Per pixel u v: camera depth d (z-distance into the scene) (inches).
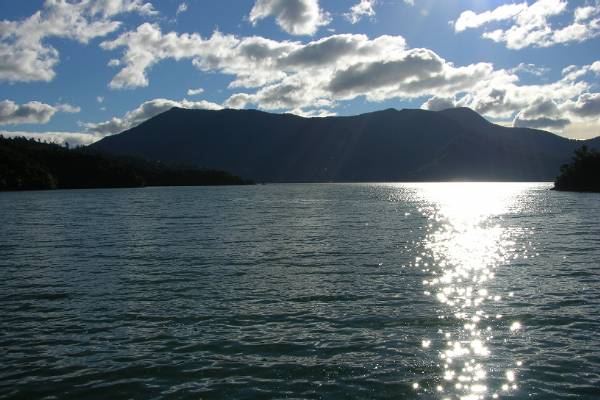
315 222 2188.7
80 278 937.5
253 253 1244.5
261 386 463.8
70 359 530.0
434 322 646.5
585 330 609.0
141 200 4690.0
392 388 457.7
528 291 812.6
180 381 475.8
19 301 765.9
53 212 2935.5
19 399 442.9
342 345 563.8
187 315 682.2
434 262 1103.6
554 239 1520.7
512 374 485.4
